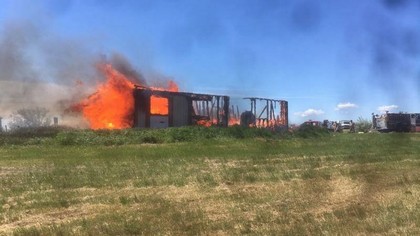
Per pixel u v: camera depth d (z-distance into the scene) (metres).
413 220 7.66
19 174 13.50
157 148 23.38
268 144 26.97
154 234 7.02
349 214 8.17
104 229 7.25
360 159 17.69
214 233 7.09
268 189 10.97
